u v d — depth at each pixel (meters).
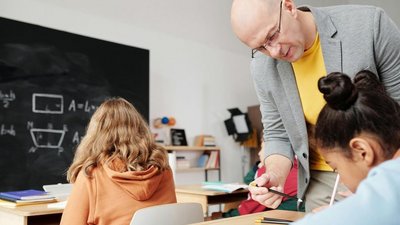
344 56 1.25
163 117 4.89
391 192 0.53
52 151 3.79
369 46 1.22
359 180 0.75
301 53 1.23
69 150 3.90
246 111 5.93
